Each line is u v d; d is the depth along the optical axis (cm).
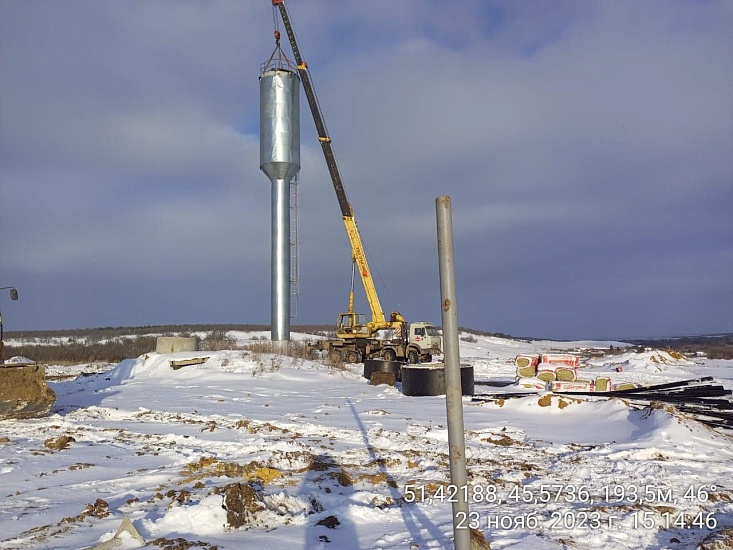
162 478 944
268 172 3834
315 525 707
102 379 3002
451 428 379
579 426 1505
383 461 1055
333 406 1823
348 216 3812
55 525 705
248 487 756
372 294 3759
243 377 2709
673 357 4466
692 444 1211
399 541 652
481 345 7700
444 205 384
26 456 1120
